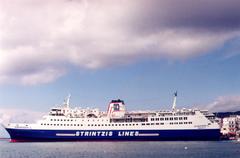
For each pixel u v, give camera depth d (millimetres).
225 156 118000
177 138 191875
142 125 193750
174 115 195000
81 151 141250
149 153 130000
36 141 189625
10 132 187500
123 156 120062
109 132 193125
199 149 148500
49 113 195500
